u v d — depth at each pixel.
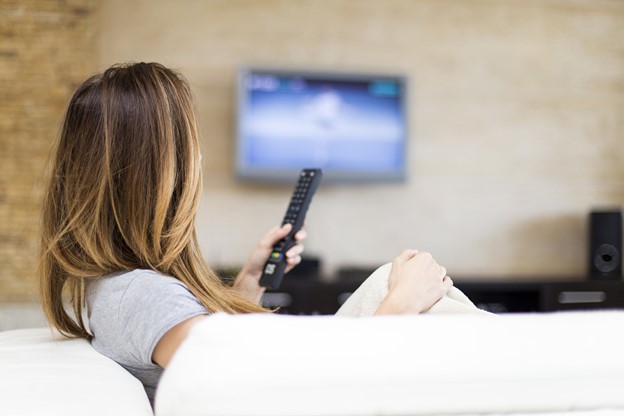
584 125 4.66
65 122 1.02
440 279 0.97
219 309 0.99
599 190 4.67
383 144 4.30
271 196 4.32
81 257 1.00
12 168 3.98
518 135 4.58
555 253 4.62
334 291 3.83
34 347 0.89
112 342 0.91
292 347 0.54
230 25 4.29
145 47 4.21
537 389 0.55
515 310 4.27
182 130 1.01
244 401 0.52
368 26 4.42
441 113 4.50
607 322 0.59
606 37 4.67
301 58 4.36
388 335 0.55
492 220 4.55
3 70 3.98
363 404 0.53
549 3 4.61
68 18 4.03
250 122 4.19
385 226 4.45
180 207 1.00
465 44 4.52
